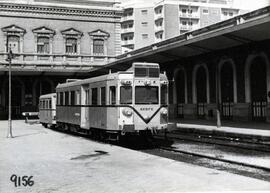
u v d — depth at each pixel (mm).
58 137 18672
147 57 26609
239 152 12711
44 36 42875
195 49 23078
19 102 41125
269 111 20734
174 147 14422
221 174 8203
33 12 42438
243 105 22781
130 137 15859
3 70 35844
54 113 24828
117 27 46062
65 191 6828
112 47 45812
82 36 44500
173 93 30484
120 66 32250
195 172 8484
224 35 18984
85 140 16938
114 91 14445
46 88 42156
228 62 24344
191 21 81688
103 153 12070
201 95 27266
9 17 41531
